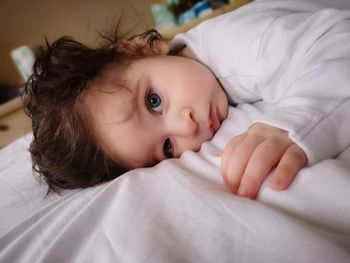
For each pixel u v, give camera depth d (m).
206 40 0.29
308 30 0.23
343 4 0.28
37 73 0.28
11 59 0.85
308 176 0.15
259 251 0.13
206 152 0.22
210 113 0.26
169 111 0.26
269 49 0.24
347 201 0.13
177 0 0.79
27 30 0.84
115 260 0.15
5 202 0.26
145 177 0.19
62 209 0.21
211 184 0.18
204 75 0.28
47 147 0.26
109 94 0.25
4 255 0.19
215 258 0.13
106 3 0.86
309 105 0.19
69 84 0.25
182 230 0.15
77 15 0.86
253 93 0.27
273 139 0.17
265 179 0.16
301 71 0.22
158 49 0.31
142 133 0.25
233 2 0.67
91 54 0.27
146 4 0.88
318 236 0.12
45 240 0.18
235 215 0.14
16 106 0.68
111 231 0.16
